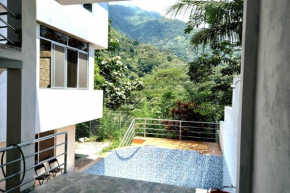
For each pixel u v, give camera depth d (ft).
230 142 15.92
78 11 19.15
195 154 23.44
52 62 16.79
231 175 14.62
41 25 15.58
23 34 9.62
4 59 9.02
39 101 14.94
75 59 20.04
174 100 39.37
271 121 5.93
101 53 49.65
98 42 23.04
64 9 17.22
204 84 32.89
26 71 9.86
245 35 8.31
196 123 30.53
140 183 11.35
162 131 32.07
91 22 21.43
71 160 22.41
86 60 22.02
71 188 10.51
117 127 37.52
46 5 15.24
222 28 18.03
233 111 14.53
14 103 9.66
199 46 22.24
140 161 25.31
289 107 4.66
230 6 16.33
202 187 22.26
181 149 24.39
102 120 37.45
